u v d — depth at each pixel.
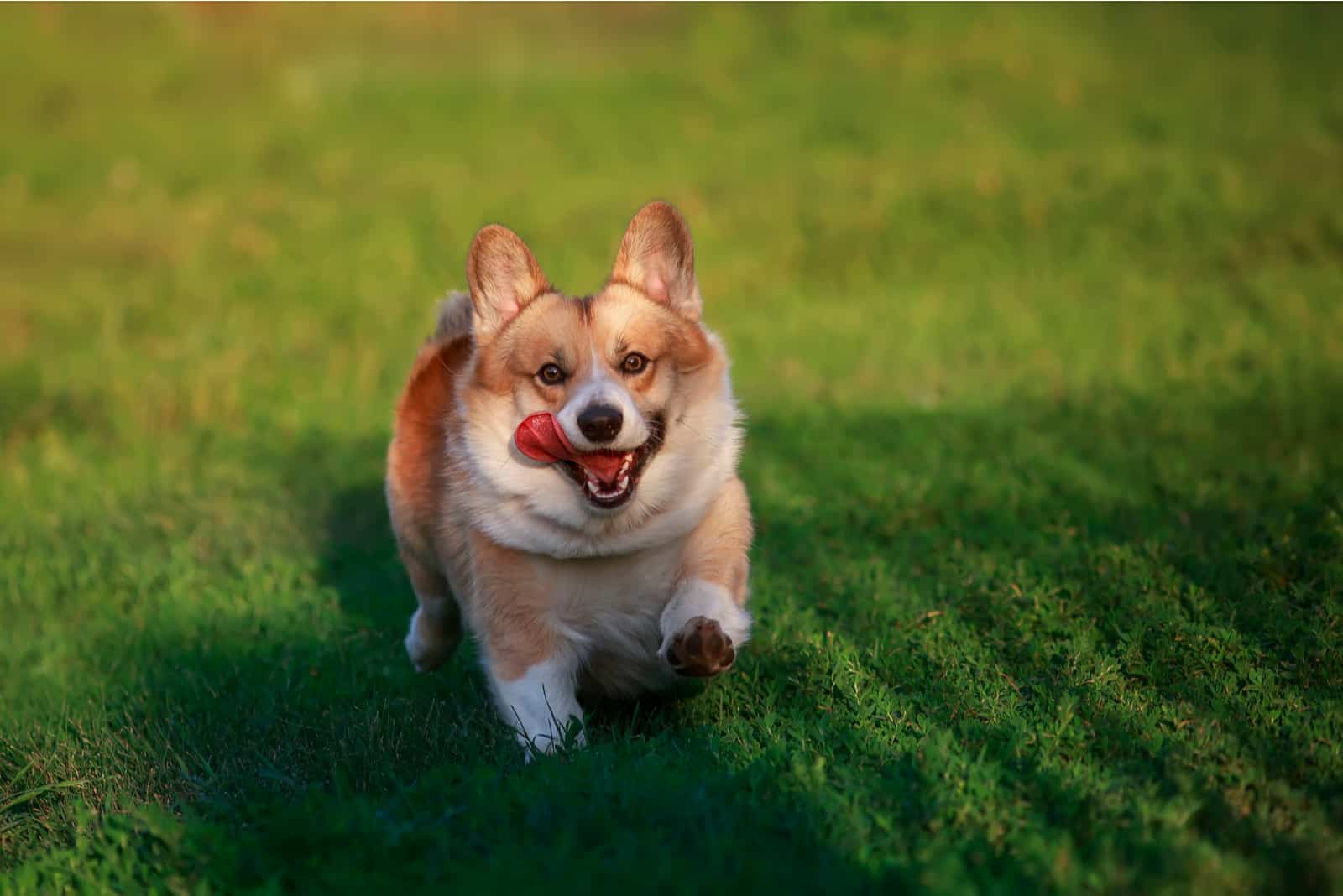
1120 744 4.65
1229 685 5.15
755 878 3.59
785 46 26.67
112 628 7.77
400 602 8.01
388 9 34.75
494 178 20.86
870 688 5.43
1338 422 9.90
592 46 31.06
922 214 17.73
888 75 24.53
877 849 3.93
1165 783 4.29
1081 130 20.86
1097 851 3.81
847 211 18.02
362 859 4.04
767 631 6.52
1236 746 4.55
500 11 35.53
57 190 21.33
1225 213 16.67
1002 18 26.22
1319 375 11.34
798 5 27.77
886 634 6.23
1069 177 18.38
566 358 5.37
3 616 8.09
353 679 6.57
